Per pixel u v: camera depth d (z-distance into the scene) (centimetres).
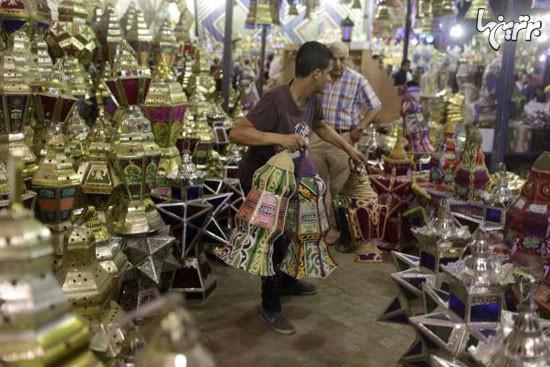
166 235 245
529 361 116
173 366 87
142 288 245
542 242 188
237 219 237
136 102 224
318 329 269
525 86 736
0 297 79
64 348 81
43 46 237
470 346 144
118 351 135
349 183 365
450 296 166
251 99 577
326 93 425
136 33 350
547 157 190
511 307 185
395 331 269
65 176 171
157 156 231
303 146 242
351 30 732
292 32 1304
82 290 140
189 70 391
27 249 79
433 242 201
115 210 235
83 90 270
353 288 324
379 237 362
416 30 989
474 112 555
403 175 398
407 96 441
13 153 82
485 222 249
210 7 1263
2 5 211
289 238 252
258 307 289
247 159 270
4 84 172
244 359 237
